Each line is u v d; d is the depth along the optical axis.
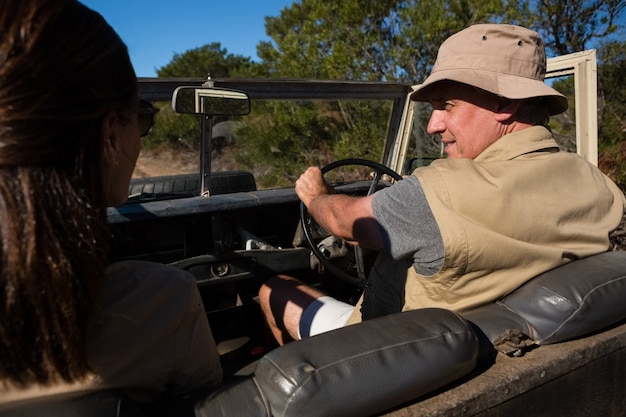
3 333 0.64
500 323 1.22
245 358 2.17
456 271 1.26
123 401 0.78
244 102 2.00
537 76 1.42
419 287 1.38
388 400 0.94
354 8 8.35
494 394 1.05
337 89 2.56
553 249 1.29
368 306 1.67
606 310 1.25
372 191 2.34
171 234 2.20
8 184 0.64
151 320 0.84
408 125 2.86
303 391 0.88
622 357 1.30
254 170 2.46
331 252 2.25
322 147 2.66
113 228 2.00
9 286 0.63
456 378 1.05
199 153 2.14
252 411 0.88
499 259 1.25
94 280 0.69
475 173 1.27
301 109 2.51
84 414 0.73
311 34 9.06
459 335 1.06
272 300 2.04
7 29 0.64
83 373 0.72
